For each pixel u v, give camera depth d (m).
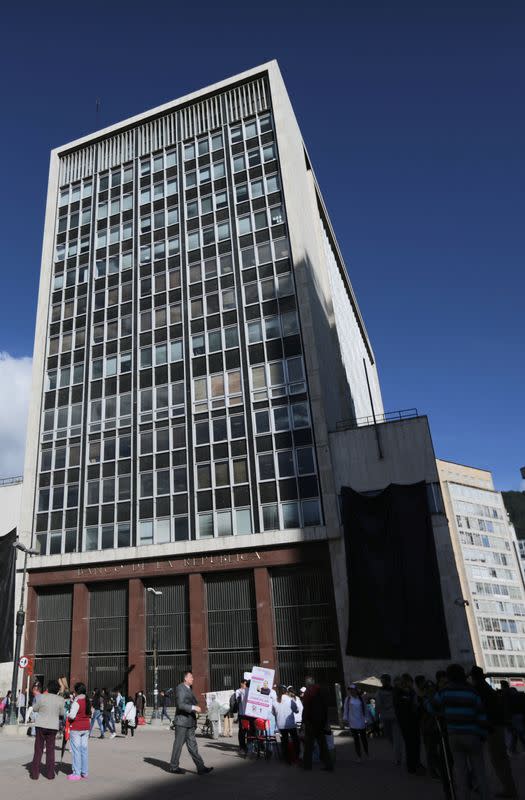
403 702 12.06
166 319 40.00
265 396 35.25
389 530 29.52
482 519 89.25
